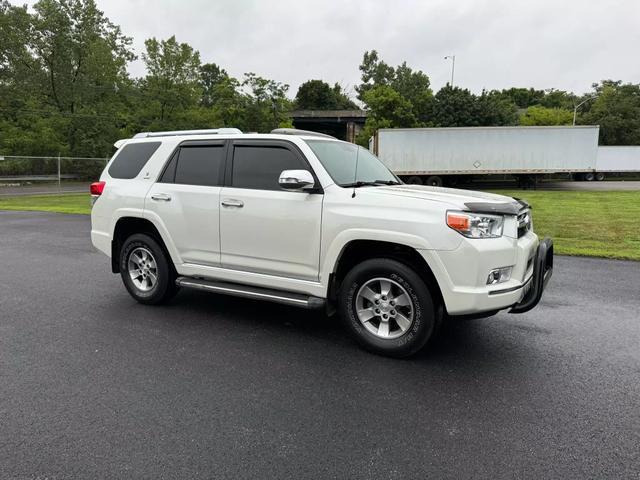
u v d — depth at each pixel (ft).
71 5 123.65
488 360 12.31
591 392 10.49
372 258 12.68
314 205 12.89
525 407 9.81
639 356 12.57
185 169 15.65
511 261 11.55
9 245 30.37
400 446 8.38
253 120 138.51
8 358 12.26
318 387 10.73
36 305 17.16
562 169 79.71
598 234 34.24
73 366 11.78
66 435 8.68
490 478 7.51
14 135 113.39
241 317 15.88
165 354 12.62
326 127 291.38
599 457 8.06
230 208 14.29
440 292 12.06
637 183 108.78
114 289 19.53
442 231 11.21
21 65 122.11
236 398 10.17
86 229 37.91
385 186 13.99
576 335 14.19
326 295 13.05
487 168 81.10
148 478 7.48
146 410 9.62
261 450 8.25
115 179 17.37
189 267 15.61
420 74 237.86
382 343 12.45
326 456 8.07
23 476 7.52
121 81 131.23
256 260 14.14
